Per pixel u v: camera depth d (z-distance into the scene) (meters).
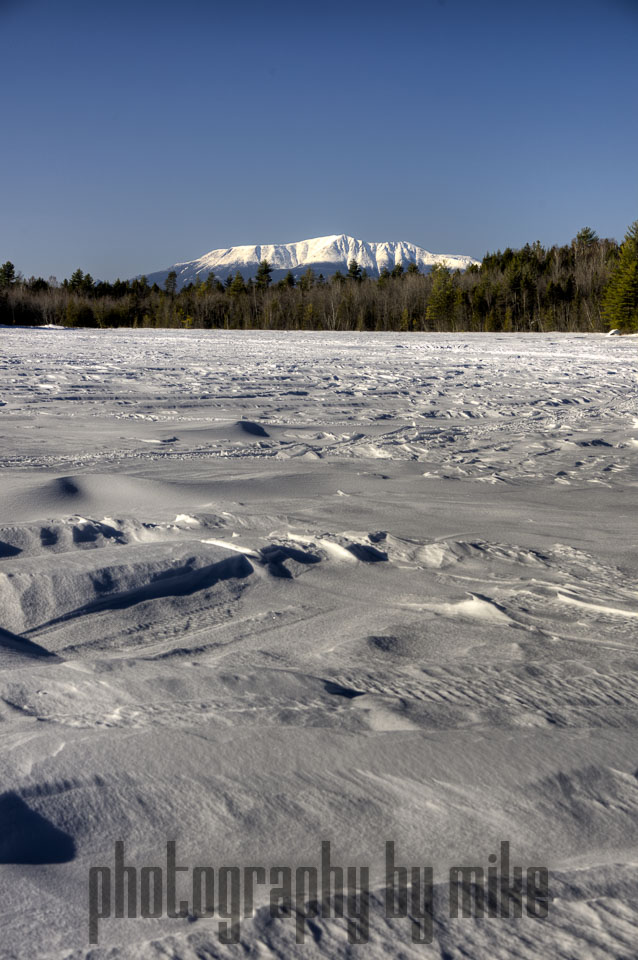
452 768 2.03
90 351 29.78
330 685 2.59
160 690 2.53
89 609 3.41
